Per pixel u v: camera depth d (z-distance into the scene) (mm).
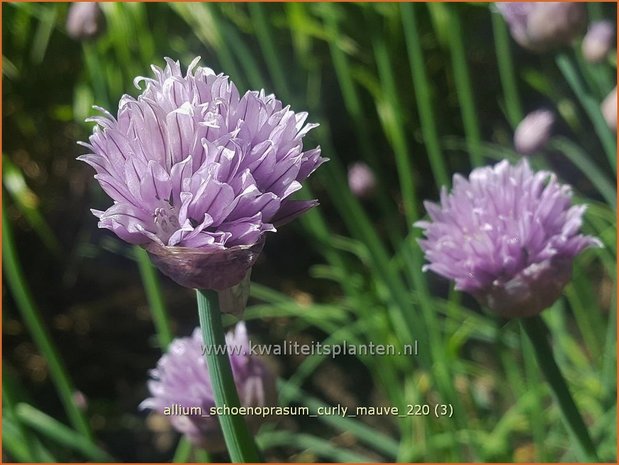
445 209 248
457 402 366
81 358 534
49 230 523
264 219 195
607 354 366
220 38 383
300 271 571
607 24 350
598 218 428
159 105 194
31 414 352
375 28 397
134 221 193
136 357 540
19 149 514
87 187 528
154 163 191
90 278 551
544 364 244
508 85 384
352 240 512
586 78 367
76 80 499
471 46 573
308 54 485
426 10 513
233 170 193
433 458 370
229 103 195
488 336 410
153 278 345
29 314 343
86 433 355
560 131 579
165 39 468
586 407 400
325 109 556
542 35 312
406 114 509
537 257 238
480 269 239
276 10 502
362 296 436
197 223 195
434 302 472
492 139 593
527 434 437
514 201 243
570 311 529
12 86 490
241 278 199
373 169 402
